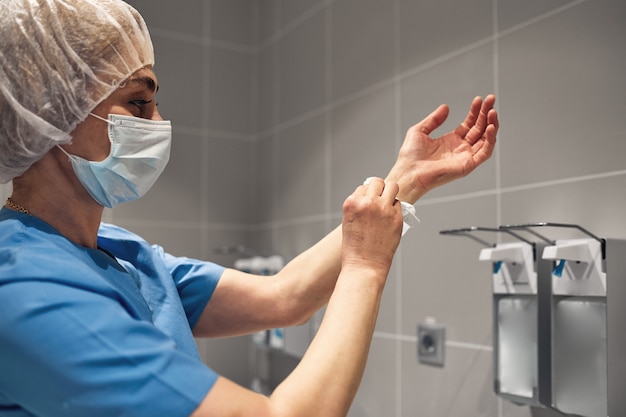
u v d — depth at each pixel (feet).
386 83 6.18
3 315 2.22
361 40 6.56
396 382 5.89
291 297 3.54
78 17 2.70
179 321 3.18
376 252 2.74
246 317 3.59
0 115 2.66
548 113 4.58
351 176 6.61
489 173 5.05
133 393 2.21
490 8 5.10
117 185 2.89
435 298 5.51
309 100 7.38
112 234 3.43
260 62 8.48
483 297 5.04
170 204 7.89
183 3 8.14
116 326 2.29
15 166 2.75
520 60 4.82
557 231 4.47
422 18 5.78
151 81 2.90
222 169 8.27
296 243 7.50
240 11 8.55
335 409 2.40
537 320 4.12
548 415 4.42
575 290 3.94
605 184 4.17
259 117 8.46
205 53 8.25
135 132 2.83
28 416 2.36
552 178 4.53
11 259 2.40
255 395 2.34
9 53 2.64
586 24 4.34
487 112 3.48
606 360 3.73
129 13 2.85
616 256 3.82
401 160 3.45
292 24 7.79
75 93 2.69
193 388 2.26
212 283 3.58
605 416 3.72
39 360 2.19
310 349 2.53
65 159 2.79
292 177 7.66
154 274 3.32
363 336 2.56
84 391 2.19
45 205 2.79
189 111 8.09
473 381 5.08
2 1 2.70
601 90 4.22
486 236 5.04
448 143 3.54
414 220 3.12
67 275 2.38
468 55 5.28
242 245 8.34
